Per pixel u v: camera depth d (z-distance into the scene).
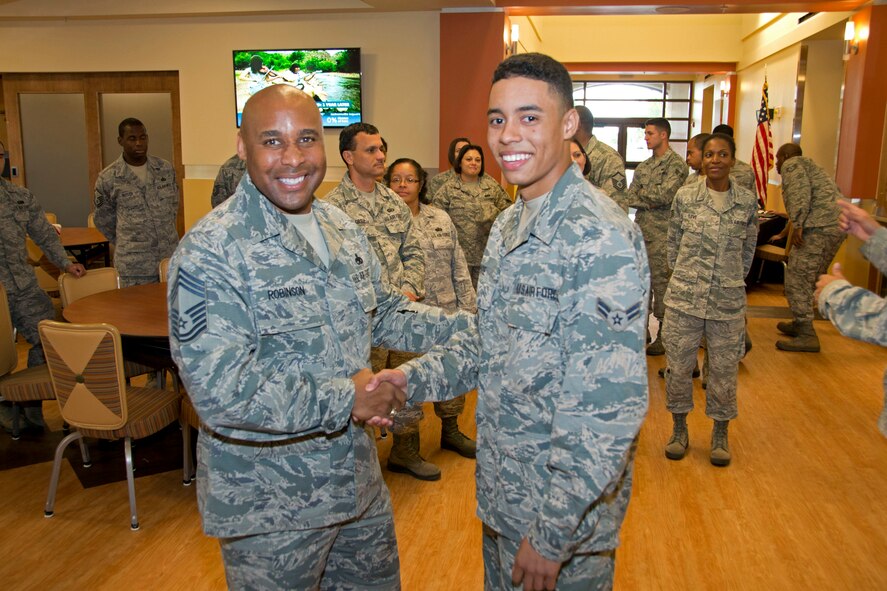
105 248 6.70
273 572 1.63
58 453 3.00
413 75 7.19
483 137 7.08
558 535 1.34
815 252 5.58
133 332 3.05
